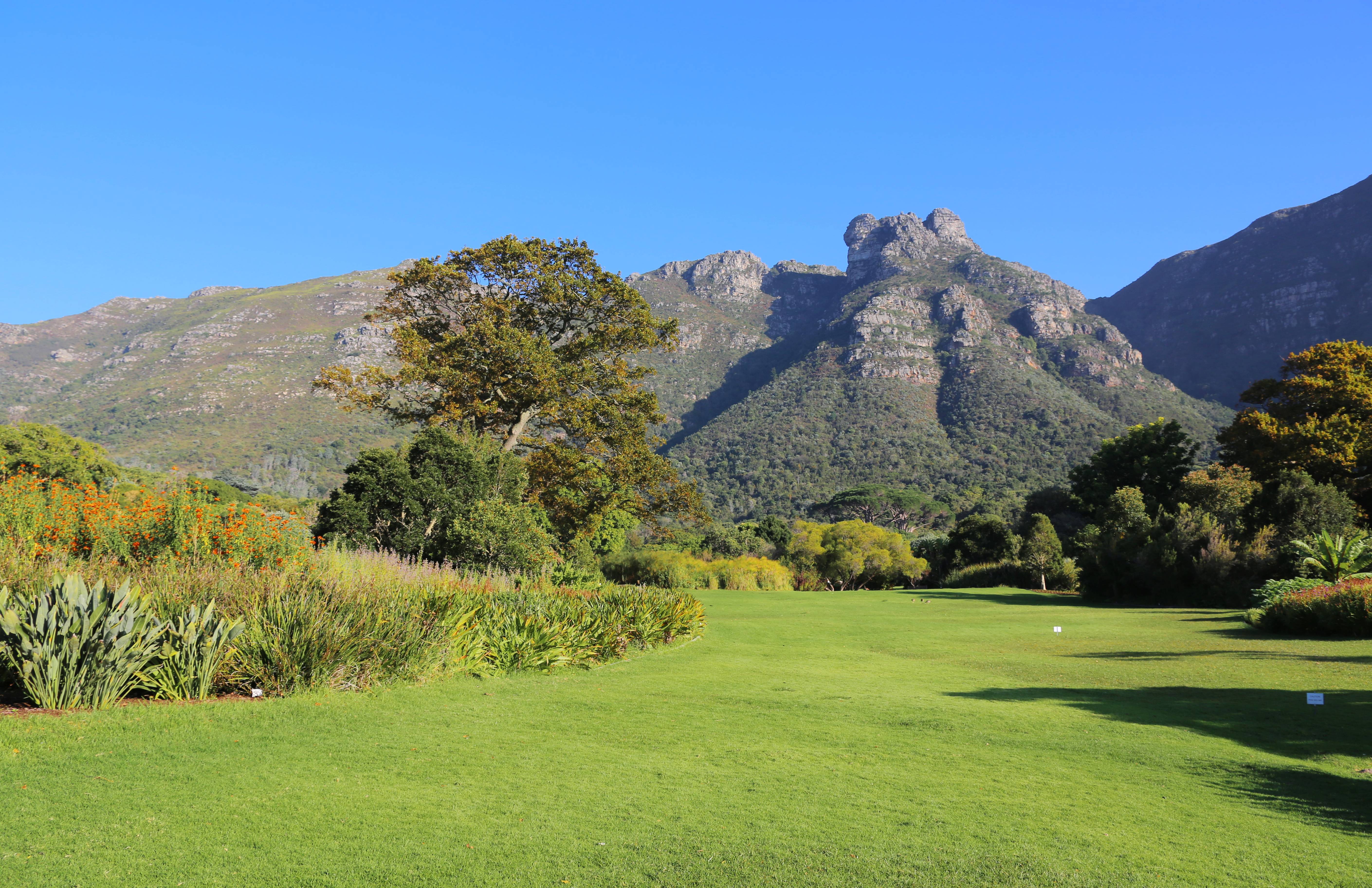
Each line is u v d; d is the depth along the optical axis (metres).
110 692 6.27
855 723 7.25
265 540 11.73
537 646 9.94
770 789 4.99
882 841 4.06
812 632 17.09
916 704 8.29
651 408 28.52
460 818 4.24
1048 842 4.09
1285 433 34.59
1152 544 27.97
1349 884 3.60
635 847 3.90
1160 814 4.65
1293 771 5.68
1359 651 12.50
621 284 28.70
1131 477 46.81
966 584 43.75
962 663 12.19
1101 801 4.90
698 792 4.88
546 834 4.04
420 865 3.57
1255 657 12.24
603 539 42.97
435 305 28.84
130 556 10.41
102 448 49.62
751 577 38.91
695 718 7.23
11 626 6.04
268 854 3.63
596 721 6.98
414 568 13.91
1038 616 21.88
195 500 11.59
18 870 3.31
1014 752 6.22
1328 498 24.94
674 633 13.91
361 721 6.42
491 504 17.94
